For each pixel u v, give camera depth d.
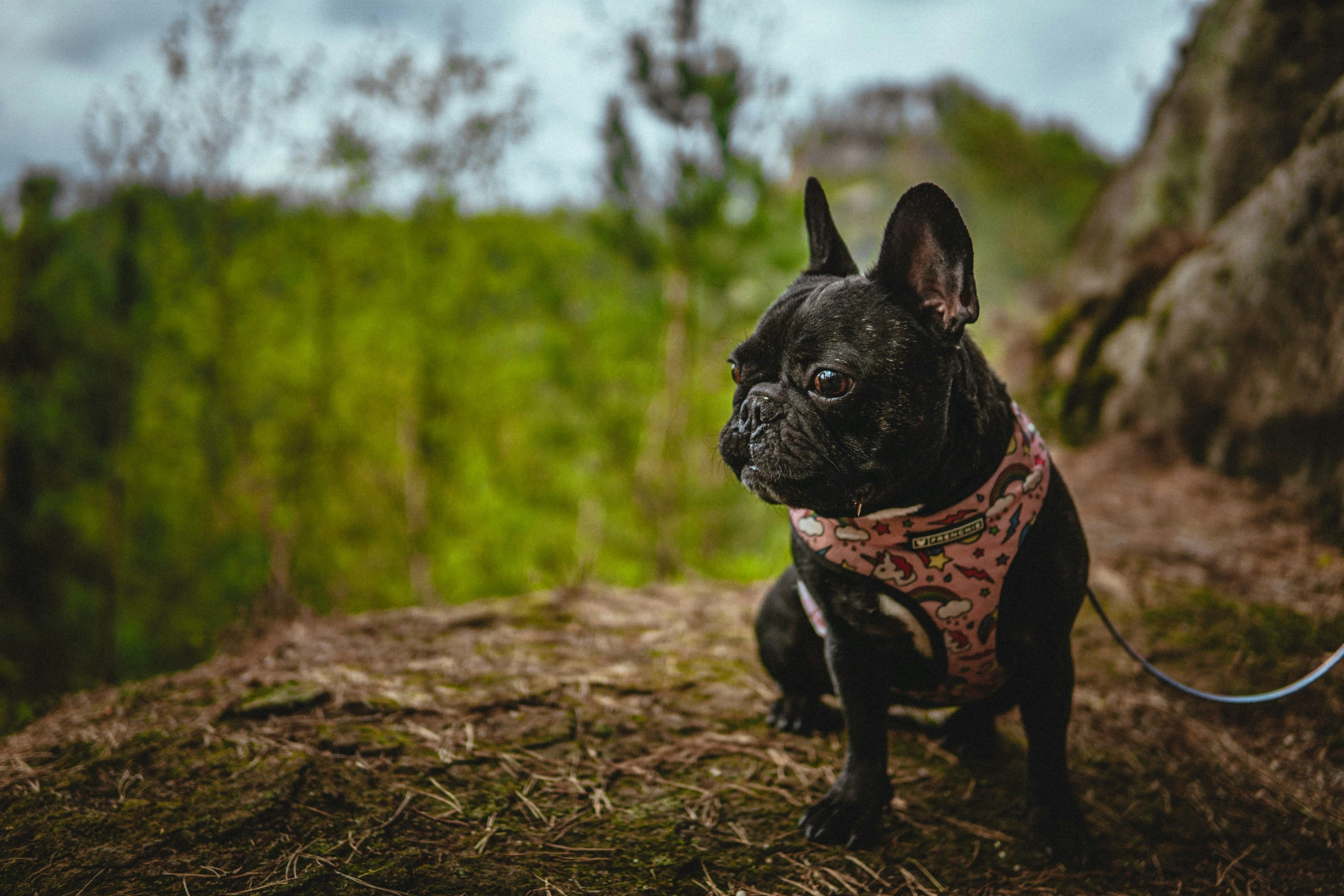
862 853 0.77
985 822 0.81
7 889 0.68
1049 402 2.15
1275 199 1.56
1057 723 0.78
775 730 0.93
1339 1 1.77
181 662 1.92
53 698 1.03
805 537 0.77
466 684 0.98
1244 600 1.21
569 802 0.80
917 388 0.70
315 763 0.82
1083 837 0.78
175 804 0.76
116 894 0.67
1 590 2.04
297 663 1.02
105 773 0.80
